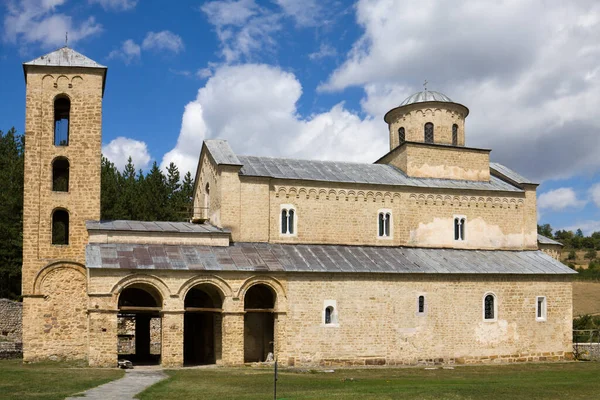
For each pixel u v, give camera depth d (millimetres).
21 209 62219
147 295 46250
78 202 41688
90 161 42219
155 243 39875
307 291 39938
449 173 50875
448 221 48719
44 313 40156
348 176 47812
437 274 43156
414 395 25453
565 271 47062
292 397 24531
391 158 52875
